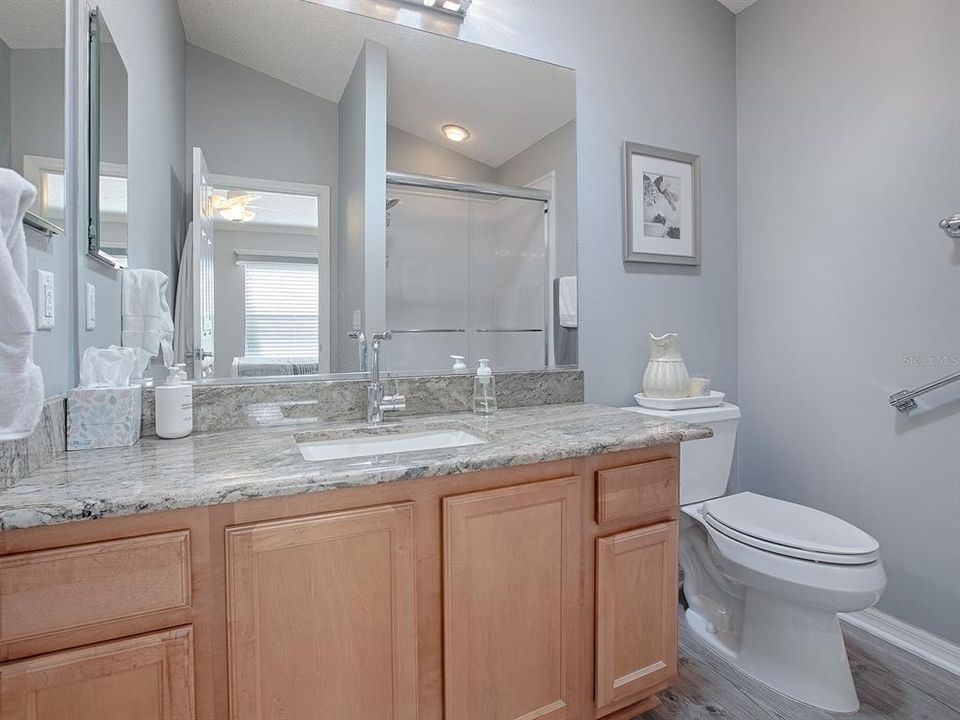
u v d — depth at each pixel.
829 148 1.84
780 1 2.00
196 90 1.33
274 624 0.84
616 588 1.20
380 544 0.92
